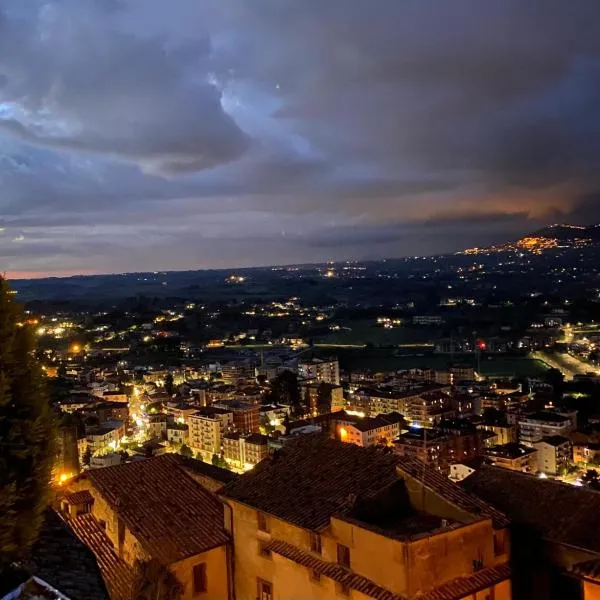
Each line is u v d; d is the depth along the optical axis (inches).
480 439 6102.4
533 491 1011.9
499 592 910.4
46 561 802.8
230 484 1174.3
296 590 1009.5
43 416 739.4
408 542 842.2
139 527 1126.4
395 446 5861.2
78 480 1307.8
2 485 698.2
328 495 1045.8
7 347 712.4
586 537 900.0
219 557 1127.6
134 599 1014.4
